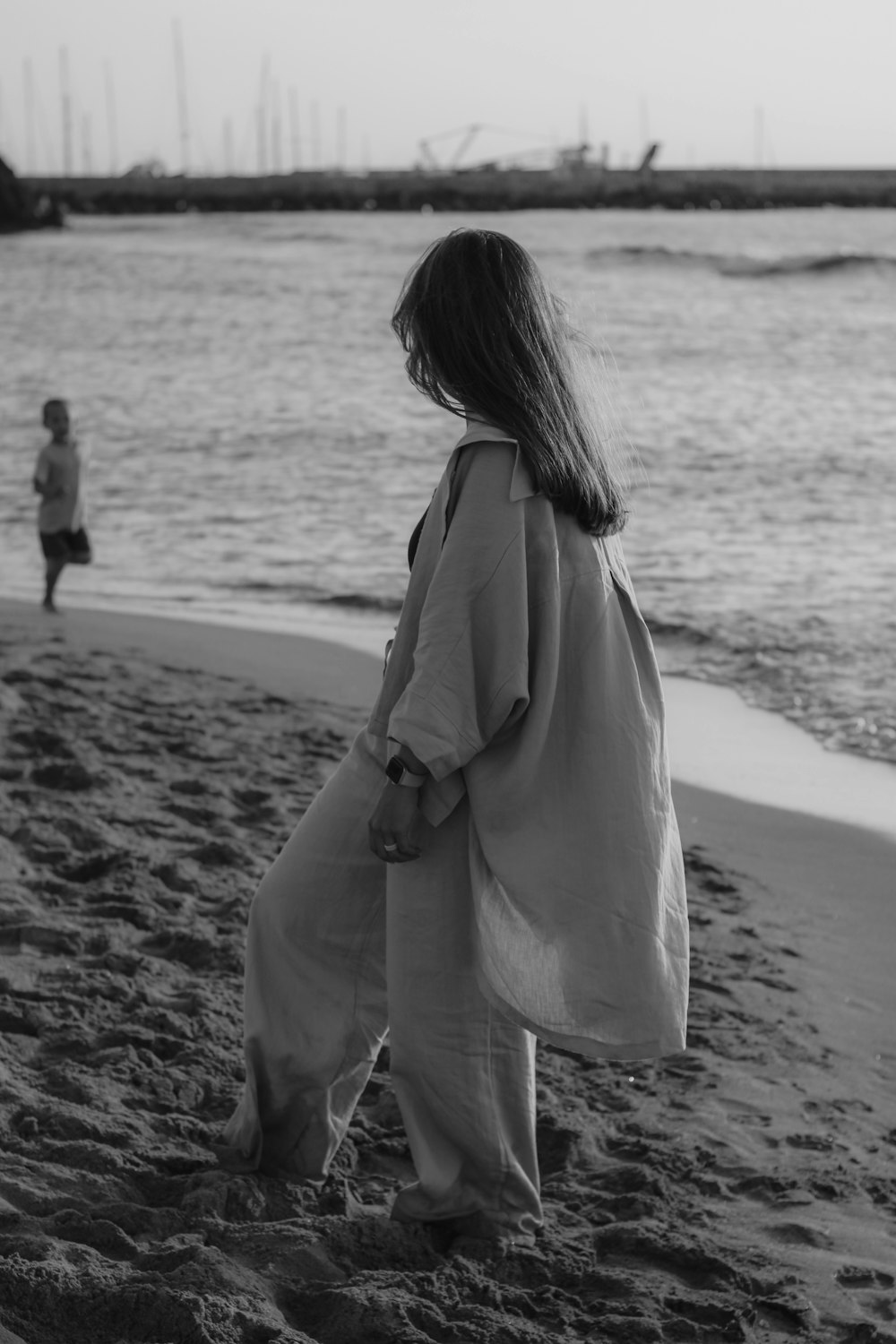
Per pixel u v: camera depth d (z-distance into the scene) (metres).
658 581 11.20
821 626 9.82
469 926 2.63
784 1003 4.27
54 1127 3.12
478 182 133.38
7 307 41.38
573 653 2.52
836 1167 3.26
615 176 133.25
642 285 49.62
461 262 2.50
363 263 61.34
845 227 96.06
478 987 2.68
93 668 8.19
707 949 4.69
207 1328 2.30
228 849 5.12
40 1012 3.74
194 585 11.50
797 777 6.89
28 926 4.27
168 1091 3.39
